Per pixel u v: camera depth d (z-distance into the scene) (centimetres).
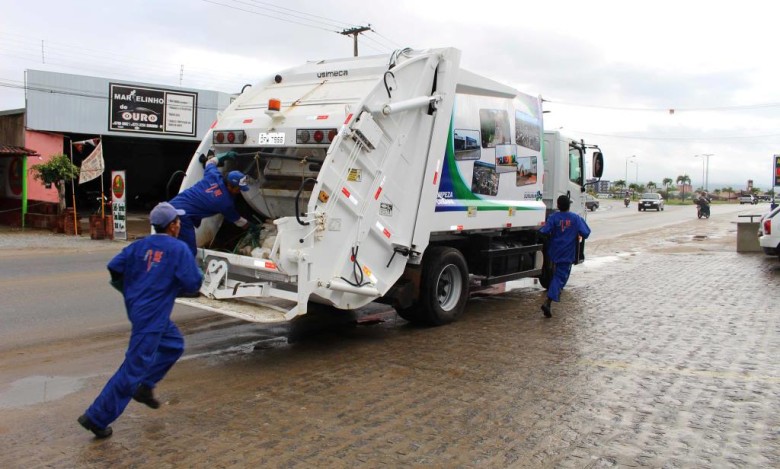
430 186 754
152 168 3550
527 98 995
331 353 681
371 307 938
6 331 771
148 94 2672
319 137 663
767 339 741
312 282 629
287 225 609
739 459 418
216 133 764
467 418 489
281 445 438
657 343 723
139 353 447
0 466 404
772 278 1254
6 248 1689
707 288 1126
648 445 440
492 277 934
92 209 3161
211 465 407
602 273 1341
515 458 418
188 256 468
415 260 755
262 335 763
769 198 11012
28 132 2442
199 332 778
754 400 532
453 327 810
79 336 751
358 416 493
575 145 1266
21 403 523
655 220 3847
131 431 463
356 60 766
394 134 705
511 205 944
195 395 543
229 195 682
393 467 405
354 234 671
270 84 814
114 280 476
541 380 584
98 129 2588
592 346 709
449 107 766
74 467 404
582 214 1315
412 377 594
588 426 474
